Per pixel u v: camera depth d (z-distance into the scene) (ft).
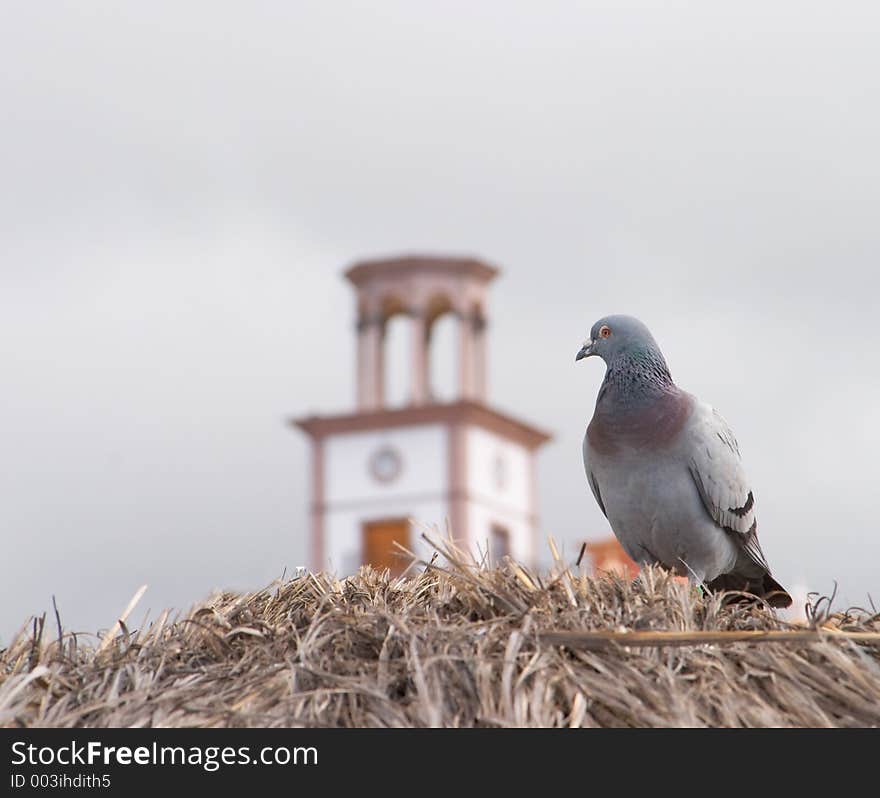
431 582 36.09
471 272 388.78
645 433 49.65
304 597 35.14
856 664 31.12
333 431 382.42
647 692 29.25
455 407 370.73
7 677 32.58
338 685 29.71
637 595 34.01
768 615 33.81
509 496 388.57
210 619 33.47
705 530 50.08
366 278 388.98
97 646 34.65
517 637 30.19
